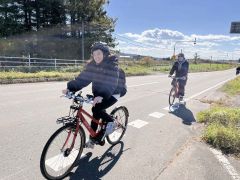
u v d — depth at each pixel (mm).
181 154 4832
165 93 13445
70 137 3990
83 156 4586
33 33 37094
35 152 4598
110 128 4652
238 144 5176
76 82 4238
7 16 36312
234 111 8094
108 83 4207
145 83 18281
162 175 4035
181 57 10086
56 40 38844
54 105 8445
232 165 4438
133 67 36781
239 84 20531
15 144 4875
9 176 3754
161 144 5441
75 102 4082
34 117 6793
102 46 4121
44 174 3633
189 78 27953
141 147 5203
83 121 4188
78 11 39719
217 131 5590
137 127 6578
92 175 3971
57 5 37969
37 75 16812
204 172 4145
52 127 6031
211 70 63438
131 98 11109
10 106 7883
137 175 4023
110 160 4512
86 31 40938
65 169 4027
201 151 4980
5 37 34938
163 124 7051
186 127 6879
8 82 14227
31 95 10125
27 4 37125
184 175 4035
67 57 39469
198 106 10211
